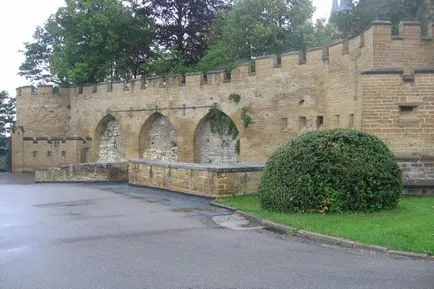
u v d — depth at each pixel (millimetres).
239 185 18453
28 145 41312
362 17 30812
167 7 49688
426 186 16844
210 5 50406
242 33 37312
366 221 12336
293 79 28891
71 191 22688
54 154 41219
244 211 14641
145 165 24297
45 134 43875
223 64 37500
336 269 8930
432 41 21922
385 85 17906
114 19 43250
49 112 43781
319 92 27125
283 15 37656
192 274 8641
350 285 7988
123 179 29203
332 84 25828
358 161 13633
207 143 35031
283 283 8125
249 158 31703
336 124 25484
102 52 43812
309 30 37844
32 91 44031
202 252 10203
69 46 43188
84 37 43188
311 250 10359
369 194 13516
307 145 14086
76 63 42469
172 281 8250
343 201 13539
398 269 8883
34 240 11391
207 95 34438
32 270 8922
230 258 9711
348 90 24094
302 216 13227
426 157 17203
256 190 18703
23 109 44406
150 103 38062
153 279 8359
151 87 38000
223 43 39625
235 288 7891
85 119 42531
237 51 37594
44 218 14492
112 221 13891
